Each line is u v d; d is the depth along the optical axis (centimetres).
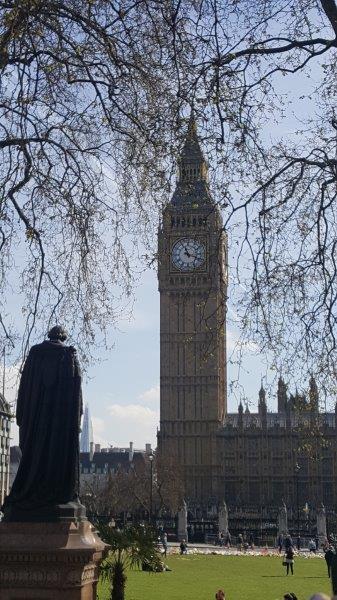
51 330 1695
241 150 2081
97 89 2256
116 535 2698
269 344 2131
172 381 17612
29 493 1578
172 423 17512
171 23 2047
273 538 10756
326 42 2056
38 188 2348
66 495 1584
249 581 4725
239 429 17625
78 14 2081
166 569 5438
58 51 2167
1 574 1492
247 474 17462
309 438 2227
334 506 17000
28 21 1989
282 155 2178
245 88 2062
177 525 10812
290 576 5197
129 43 2158
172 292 17288
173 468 14825
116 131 2294
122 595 2658
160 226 2334
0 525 1527
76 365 1648
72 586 1483
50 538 1503
